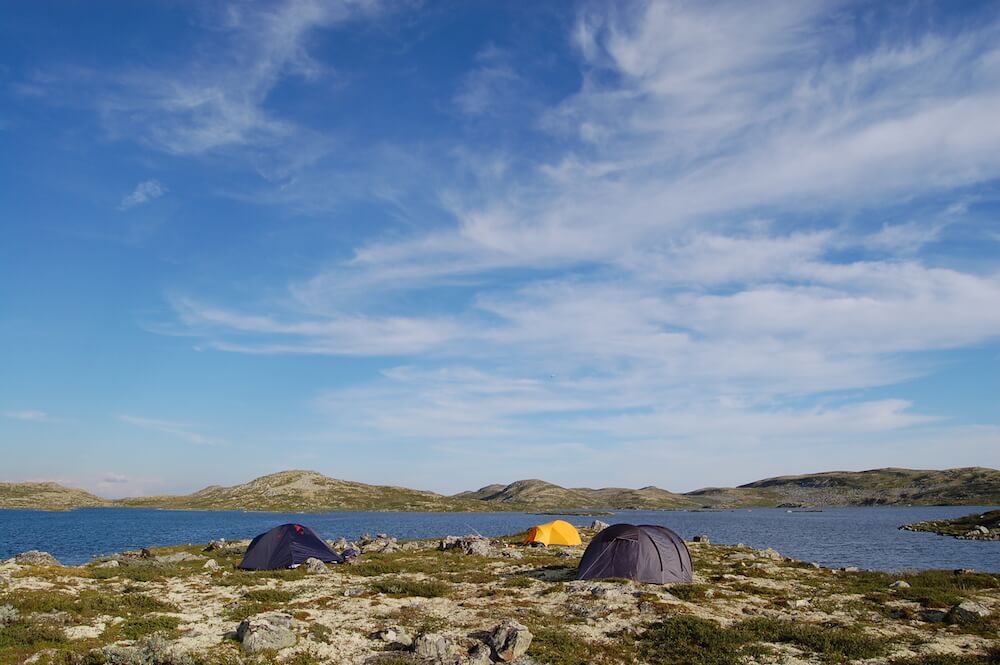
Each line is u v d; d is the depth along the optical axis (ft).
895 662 59.26
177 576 113.80
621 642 67.10
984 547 249.75
